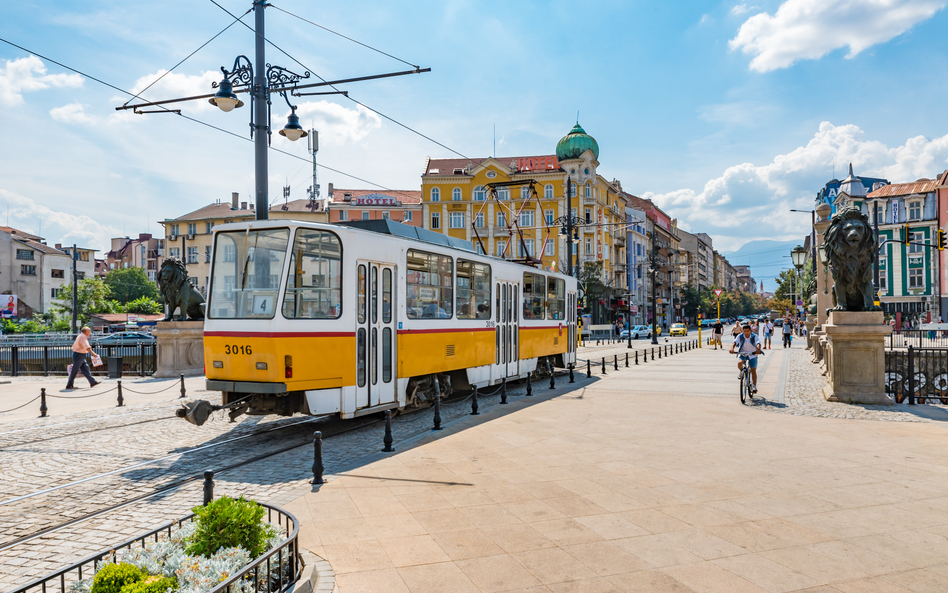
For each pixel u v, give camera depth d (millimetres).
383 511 5695
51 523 5703
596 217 62000
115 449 8961
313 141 22719
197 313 20172
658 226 85812
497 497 6094
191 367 19875
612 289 64562
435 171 65688
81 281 67625
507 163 65750
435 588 4074
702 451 8102
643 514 5543
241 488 6742
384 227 11102
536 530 5152
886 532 5051
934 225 57000
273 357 8609
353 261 9625
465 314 13211
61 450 8914
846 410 11586
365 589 4055
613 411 11633
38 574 4500
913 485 6430
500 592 4004
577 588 4051
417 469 7254
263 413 9086
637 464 7398
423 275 11570
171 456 8484
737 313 142000
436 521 5398
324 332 9102
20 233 77000
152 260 95188
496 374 14719
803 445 8461
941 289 56250
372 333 10055
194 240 76250
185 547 3795
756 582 4121
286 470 7523
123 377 20219
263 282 8891
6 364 23406
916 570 4301
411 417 11500
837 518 5398
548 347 18219
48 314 60875
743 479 6691
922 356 12523
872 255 12609
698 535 5012
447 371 12711
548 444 8617
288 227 8852
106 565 3211
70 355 23375
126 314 67875
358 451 8547
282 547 3627
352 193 71938
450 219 63156
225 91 12445
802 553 4621
